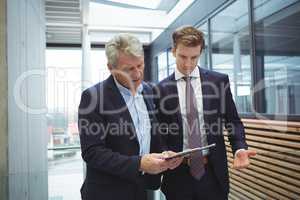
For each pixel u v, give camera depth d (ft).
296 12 7.20
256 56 8.86
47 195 7.39
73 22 13.15
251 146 7.58
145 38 14.51
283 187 6.93
